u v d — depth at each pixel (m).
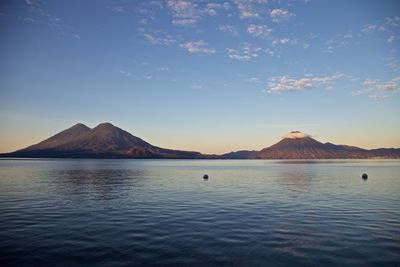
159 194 43.53
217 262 15.93
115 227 23.39
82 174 89.06
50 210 30.56
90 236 20.80
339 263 15.82
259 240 19.84
